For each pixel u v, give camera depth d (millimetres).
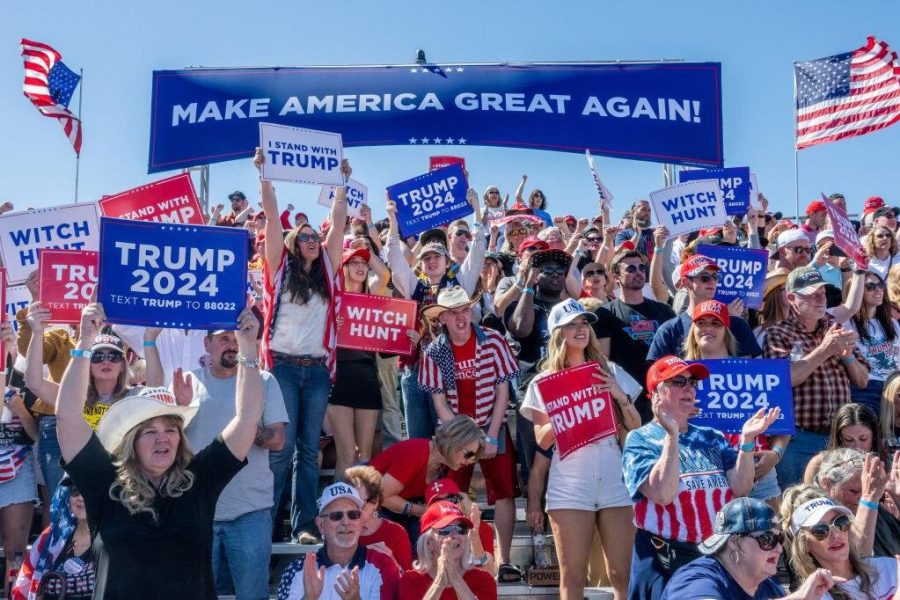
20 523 8281
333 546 6383
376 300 8742
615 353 9000
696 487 6215
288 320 8062
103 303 5637
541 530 7980
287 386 7984
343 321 8695
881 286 9070
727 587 5113
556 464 7273
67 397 5227
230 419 7090
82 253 8070
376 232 11211
